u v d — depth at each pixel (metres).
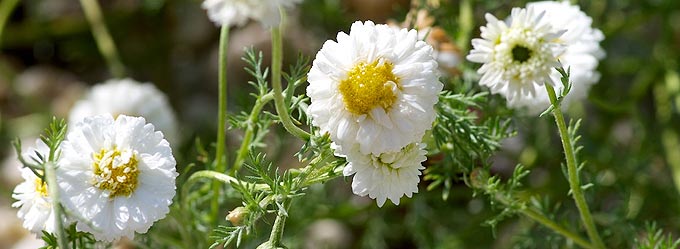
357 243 0.55
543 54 0.35
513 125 0.44
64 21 0.62
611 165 0.51
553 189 0.51
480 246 0.53
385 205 0.50
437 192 0.49
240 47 0.59
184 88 0.63
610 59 0.58
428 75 0.34
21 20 0.64
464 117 0.39
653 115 0.60
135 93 0.50
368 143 0.34
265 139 0.50
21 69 0.65
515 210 0.40
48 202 0.36
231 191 0.42
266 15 0.33
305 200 0.49
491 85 0.36
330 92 0.34
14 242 0.53
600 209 0.50
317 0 0.54
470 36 0.45
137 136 0.36
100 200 0.35
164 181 0.36
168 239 0.42
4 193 0.54
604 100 0.54
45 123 0.59
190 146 0.57
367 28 0.34
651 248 0.42
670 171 0.53
